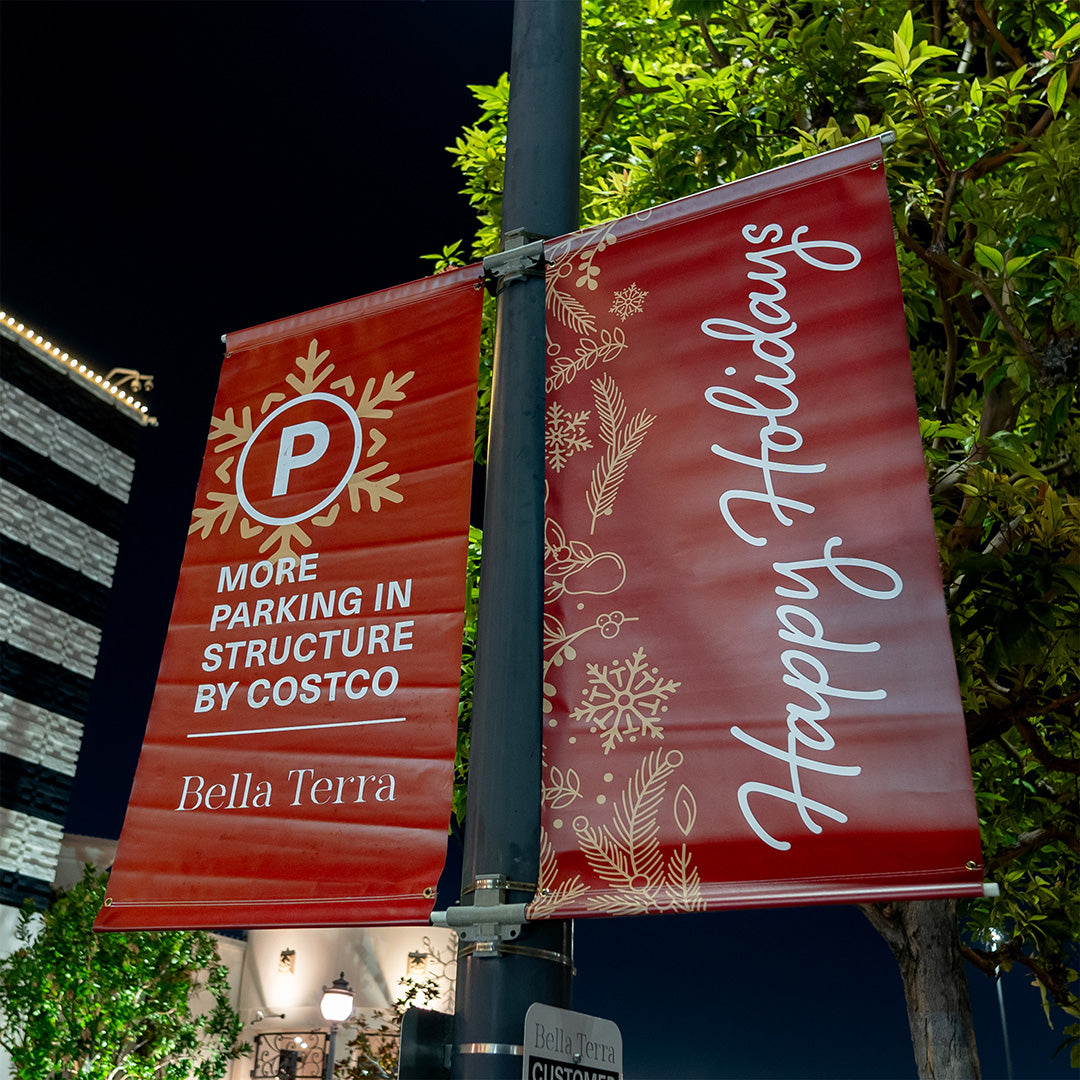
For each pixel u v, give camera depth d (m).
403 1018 3.11
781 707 3.26
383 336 4.73
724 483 3.67
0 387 28.08
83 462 30.02
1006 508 5.94
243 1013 39.47
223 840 3.93
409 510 4.26
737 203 4.16
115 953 20.20
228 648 4.31
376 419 4.55
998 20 6.93
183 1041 21.20
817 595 3.36
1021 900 8.47
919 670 3.13
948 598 5.88
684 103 7.48
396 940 38.41
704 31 8.04
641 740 3.40
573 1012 3.19
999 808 8.00
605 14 8.62
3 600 27.05
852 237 3.90
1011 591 5.42
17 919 25.67
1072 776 7.44
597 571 3.72
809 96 7.27
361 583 4.20
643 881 3.20
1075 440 5.93
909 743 3.06
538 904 3.26
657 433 3.87
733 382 3.83
